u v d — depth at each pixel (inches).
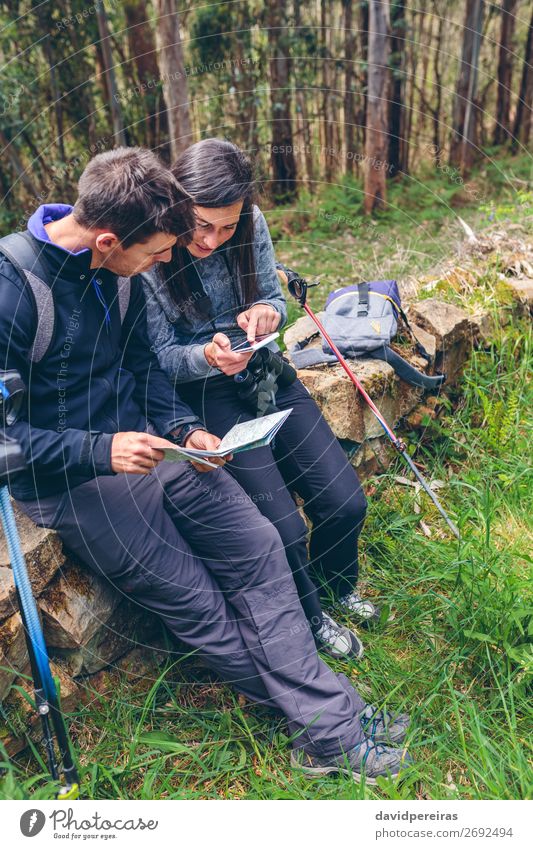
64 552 82.5
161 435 83.2
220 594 81.7
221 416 90.1
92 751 81.2
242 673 81.6
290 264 262.7
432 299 138.2
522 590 96.2
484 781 77.0
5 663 75.2
